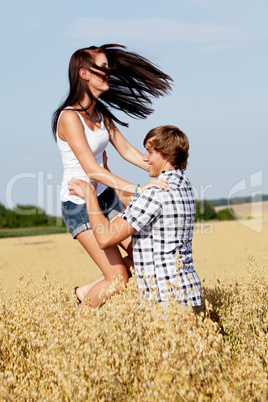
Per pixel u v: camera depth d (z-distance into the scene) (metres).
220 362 2.66
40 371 2.88
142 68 4.08
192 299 3.40
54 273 13.27
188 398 2.27
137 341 2.89
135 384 2.48
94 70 3.76
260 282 4.04
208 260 13.92
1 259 23.09
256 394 2.38
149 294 3.40
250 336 3.40
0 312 3.43
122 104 4.25
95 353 2.66
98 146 3.88
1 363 3.01
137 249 3.53
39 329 3.11
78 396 2.40
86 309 3.08
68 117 3.70
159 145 3.58
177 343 2.69
